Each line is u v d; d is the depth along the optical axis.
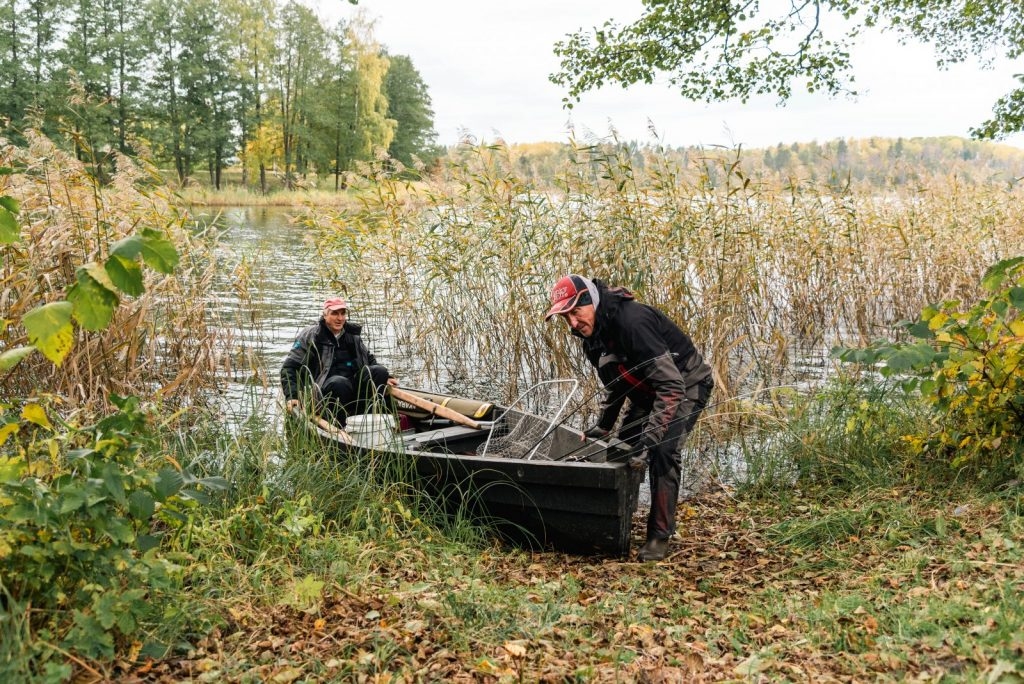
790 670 3.02
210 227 8.73
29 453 3.75
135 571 3.06
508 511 5.16
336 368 7.28
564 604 4.08
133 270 2.35
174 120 52.53
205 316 8.48
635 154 8.95
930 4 11.66
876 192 12.52
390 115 69.06
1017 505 4.36
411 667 3.21
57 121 7.29
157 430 5.12
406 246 10.62
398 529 5.02
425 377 9.69
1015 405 4.97
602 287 4.95
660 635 3.60
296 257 19.47
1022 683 2.54
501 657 3.37
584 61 12.51
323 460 5.49
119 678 2.91
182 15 52.66
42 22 46.00
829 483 5.86
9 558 2.93
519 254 9.12
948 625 3.18
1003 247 11.86
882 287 11.57
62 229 6.79
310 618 3.62
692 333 8.02
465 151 9.30
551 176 9.16
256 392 8.08
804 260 11.11
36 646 2.79
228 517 4.45
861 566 4.29
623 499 4.84
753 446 6.67
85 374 6.68
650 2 12.14
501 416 6.63
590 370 8.80
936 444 5.47
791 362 9.58
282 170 57.69
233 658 3.17
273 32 55.62
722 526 5.46
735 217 9.47
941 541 4.29
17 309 6.30
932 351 4.80
